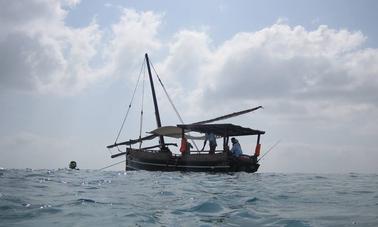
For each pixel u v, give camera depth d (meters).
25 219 8.62
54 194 12.81
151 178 21.86
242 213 9.50
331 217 8.85
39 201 11.06
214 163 30.28
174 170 32.31
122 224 8.19
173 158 32.47
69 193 13.17
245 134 33.19
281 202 11.41
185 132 33.75
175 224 8.25
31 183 16.59
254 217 9.02
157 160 33.41
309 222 8.34
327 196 12.79
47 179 19.14
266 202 11.44
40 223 8.22
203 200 11.68
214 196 12.84
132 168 36.06
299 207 10.41
